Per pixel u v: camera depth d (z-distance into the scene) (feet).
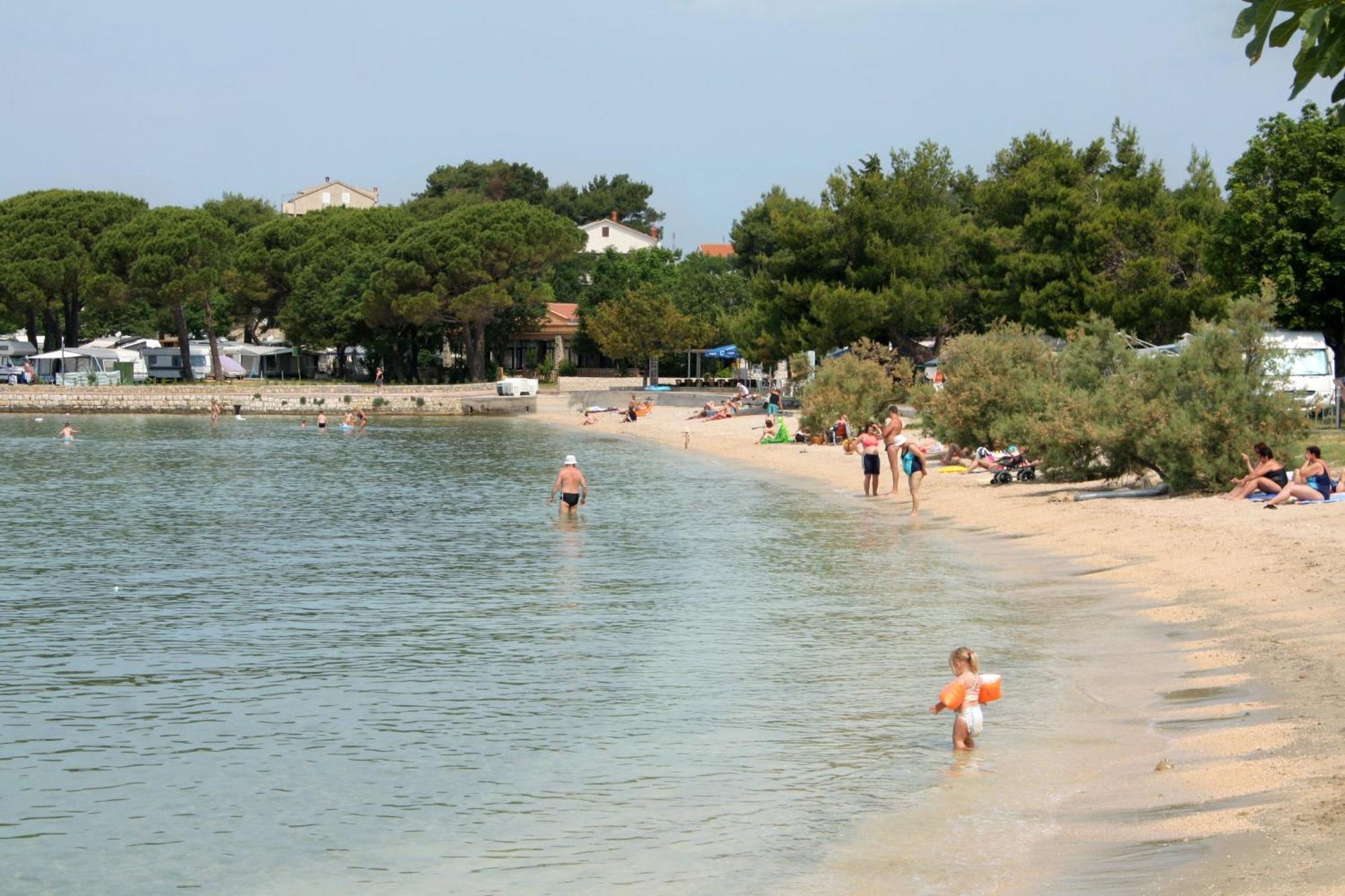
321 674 54.19
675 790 37.88
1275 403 96.17
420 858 33.14
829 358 202.90
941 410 137.90
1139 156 228.22
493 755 42.14
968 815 34.27
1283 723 39.88
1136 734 40.81
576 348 415.85
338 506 125.39
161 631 63.72
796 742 42.45
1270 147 161.48
